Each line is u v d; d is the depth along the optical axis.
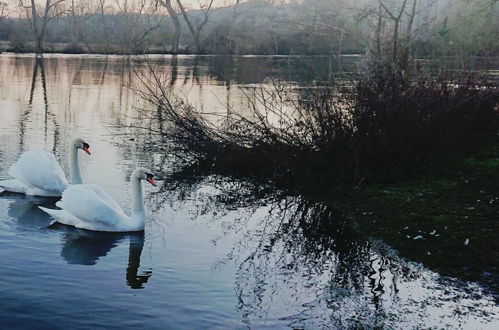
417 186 10.67
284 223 9.16
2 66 37.31
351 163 11.15
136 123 17.05
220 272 7.10
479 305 6.36
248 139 12.76
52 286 6.49
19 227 8.42
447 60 15.10
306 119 12.02
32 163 9.79
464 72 14.55
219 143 12.80
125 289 6.51
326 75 12.92
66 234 8.25
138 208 8.61
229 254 7.74
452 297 6.54
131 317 5.88
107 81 29.56
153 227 8.76
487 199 9.85
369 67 13.45
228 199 10.46
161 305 6.16
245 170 12.43
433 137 12.19
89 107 20.34
